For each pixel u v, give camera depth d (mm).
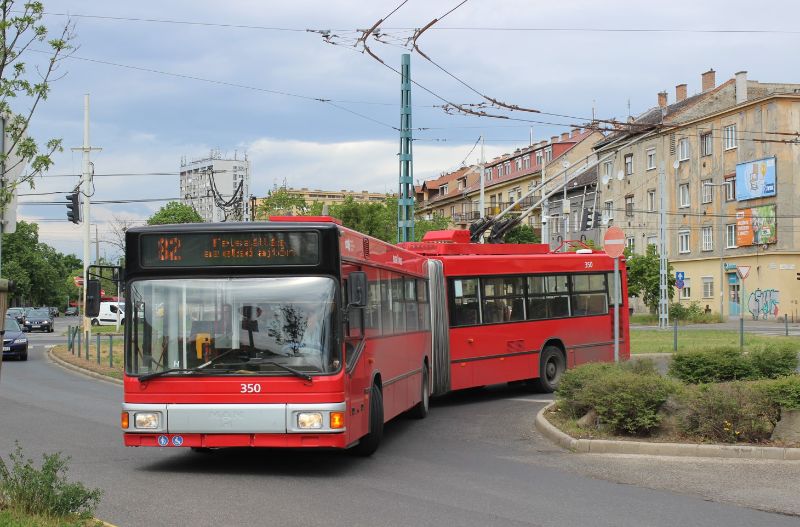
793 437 11711
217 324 10219
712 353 17297
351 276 10328
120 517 8039
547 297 20531
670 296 58562
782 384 11820
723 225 62375
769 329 47000
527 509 8523
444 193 114000
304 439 9969
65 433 13953
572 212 81688
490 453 12141
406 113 27859
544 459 11578
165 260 10367
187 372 10078
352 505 8664
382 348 12719
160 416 10070
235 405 10008
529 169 90188
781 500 8969
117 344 38781
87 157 43031
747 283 60125
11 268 108250
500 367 19203
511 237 71875
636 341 35219
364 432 11234
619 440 12156
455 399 19703
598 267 21953
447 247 18922
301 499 8945
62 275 147875
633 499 9023
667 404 12547
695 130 65188
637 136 26922
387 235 62250
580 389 14086
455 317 18141
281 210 74062
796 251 57281
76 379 25156
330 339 10164
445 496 9148
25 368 29328
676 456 11617
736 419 11969
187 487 9570
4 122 7988
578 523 7957
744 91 65938
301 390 10016
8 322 34344
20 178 8008
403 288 14727
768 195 57719
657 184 69125
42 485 7332
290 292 10266
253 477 10234
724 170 62125
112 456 11750
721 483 9852
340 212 61875
